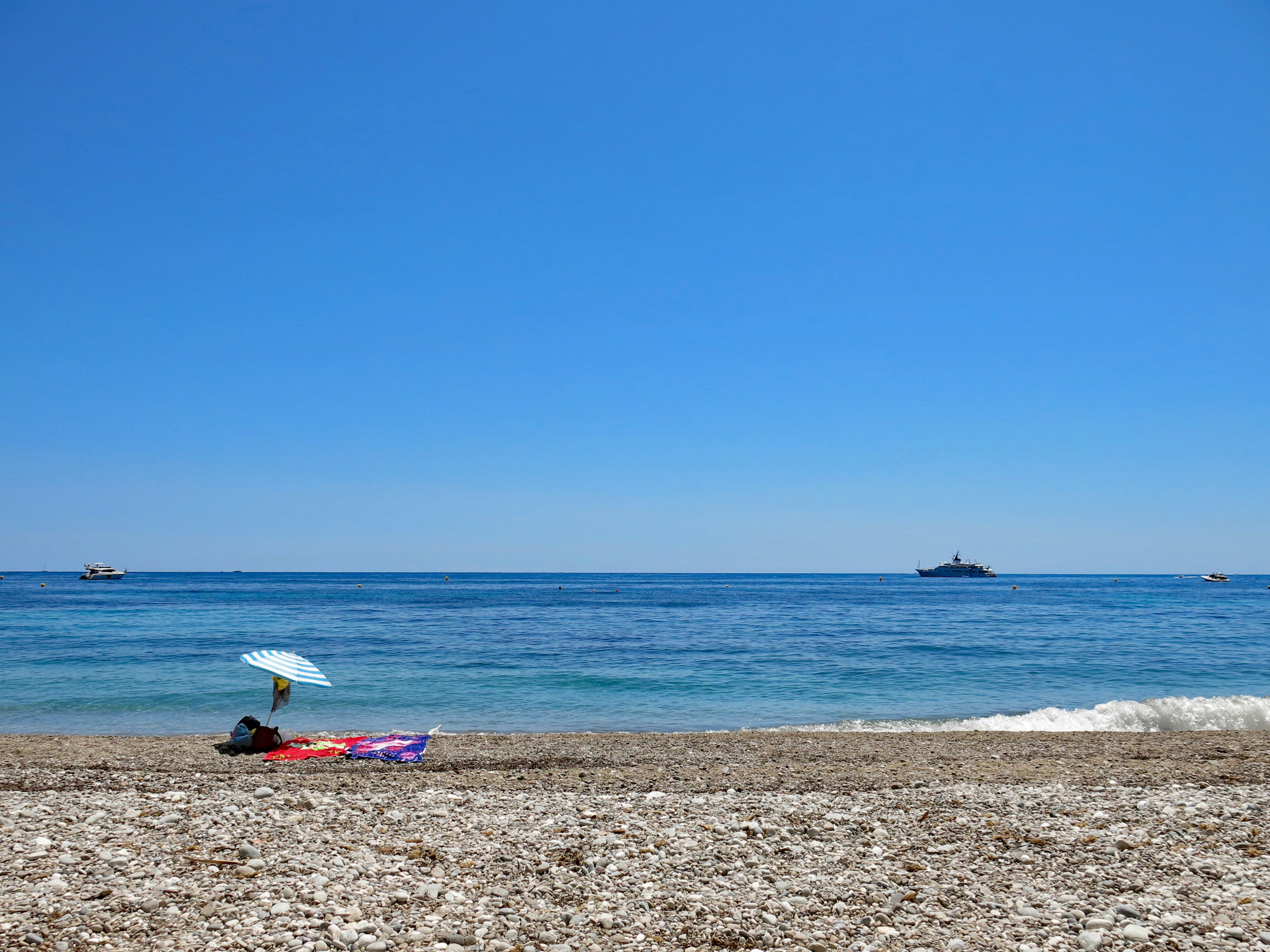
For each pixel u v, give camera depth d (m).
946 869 7.94
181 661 31.23
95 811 9.48
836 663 32.66
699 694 25.42
